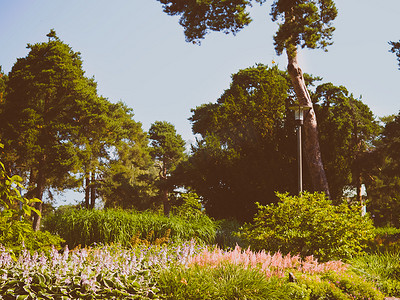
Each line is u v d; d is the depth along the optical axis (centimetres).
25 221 380
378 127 3888
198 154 2108
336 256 972
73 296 593
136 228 1354
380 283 893
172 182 3095
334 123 2097
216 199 1947
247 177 1823
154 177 5275
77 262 698
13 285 589
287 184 1811
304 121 1908
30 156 2933
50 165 3006
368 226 1016
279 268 832
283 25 1862
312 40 1866
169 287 652
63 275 630
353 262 1019
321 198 1088
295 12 1905
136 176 5072
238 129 2127
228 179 1947
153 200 4681
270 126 2030
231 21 2116
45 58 3133
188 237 1349
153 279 682
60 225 1409
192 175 2094
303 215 1007
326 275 842
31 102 3203
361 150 3734
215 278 698
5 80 3734
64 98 3253
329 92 3756
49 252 732
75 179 3300
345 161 2067
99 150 3944
